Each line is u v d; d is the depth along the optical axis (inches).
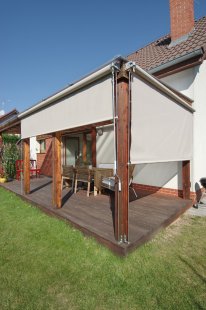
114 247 123.0
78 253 126.0
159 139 160.1
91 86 143.4
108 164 331.9
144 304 88.7
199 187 231.5
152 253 125.5
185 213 198.7
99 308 87.2
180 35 288.2
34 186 315.6
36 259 121.9
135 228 144.7
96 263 115.8
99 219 162.7
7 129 374.6
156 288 97.4
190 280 102.7
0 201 249.3
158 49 334.3
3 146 415.8
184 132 202.5
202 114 229.3
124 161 122.6
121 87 120.3
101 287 98.4
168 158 174.6
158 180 261.6
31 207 219.1
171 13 297.4
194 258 120.9
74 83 152.6
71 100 165.2
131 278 103.9
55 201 194.1
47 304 89.6
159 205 202.1
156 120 155.3
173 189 245.1
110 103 128.2
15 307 88.5
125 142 122.3
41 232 156.5
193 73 222.1
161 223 155.2
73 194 253.0
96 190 246.7
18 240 145.9
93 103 142.3
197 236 148.7
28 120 242.5
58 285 100.4
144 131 140.5
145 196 241.1
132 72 125.2
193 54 206.2
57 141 195.2
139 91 134.0
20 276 107.4
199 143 226.1
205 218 185.2
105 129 338.0
